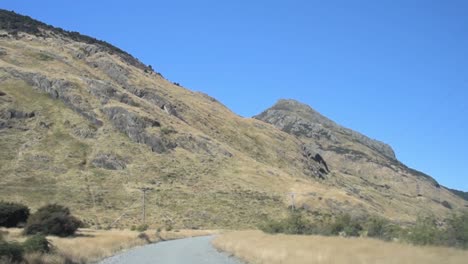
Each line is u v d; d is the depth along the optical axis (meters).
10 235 38.78
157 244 46.16
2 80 116.31
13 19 165.75
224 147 125.38
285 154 154.38
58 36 167.00
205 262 25.77
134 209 80.56
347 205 102.62
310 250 24.61
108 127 111.75
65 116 111.12
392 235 36.09
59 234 45.25
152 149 109.06
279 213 90.50
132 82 148.00
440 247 23.88
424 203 182.12
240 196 96.31
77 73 136.38
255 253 27.05
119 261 26.70
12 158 90.88
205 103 177.88
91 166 96.00
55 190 82.00
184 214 82.88
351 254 21.17
